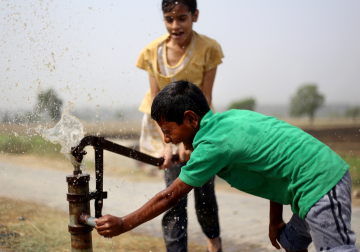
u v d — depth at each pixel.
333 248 1.53
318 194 1.57
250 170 1.69
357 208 4.04
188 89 1.75
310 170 1.59
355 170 6.13
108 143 1.87
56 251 2.50
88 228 1.75
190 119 1.71
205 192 2.60
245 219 3.91
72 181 1.72
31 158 7.01
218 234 2.71
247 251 2.84
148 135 2.90
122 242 2.98
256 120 1.69
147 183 6.41
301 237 1.96
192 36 2.71
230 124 1.66
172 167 2.58
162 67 2.72
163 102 1.73
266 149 1.62
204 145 1.63
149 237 3.21
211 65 2.72
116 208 4.27
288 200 1.73
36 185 5.22
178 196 1.67
